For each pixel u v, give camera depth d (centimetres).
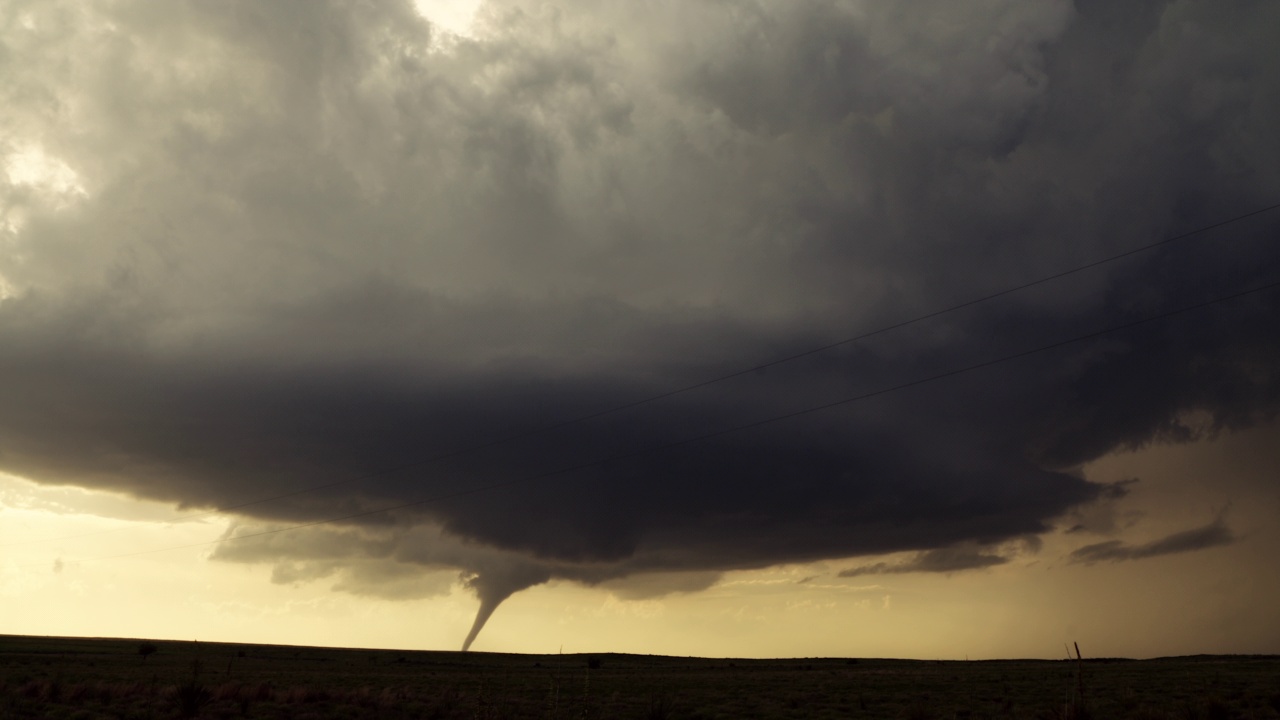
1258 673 8606
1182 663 13488
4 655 11281
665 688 7312
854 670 13125
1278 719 3872
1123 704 4709
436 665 14438
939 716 4431
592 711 4603
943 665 16475
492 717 2461
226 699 4650
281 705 4541
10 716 3747
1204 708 4059
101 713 3941
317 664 13162
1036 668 12431
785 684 7944
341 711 4453
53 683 4697
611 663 19400
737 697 6100
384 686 7094
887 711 4881
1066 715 3512
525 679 8606
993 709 4709
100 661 10988
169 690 4847
